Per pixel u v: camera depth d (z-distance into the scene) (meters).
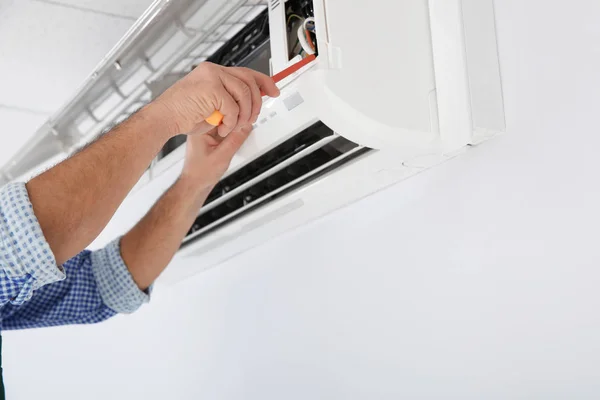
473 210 1.22
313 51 1.12
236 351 1.79
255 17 1.50
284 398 1.60
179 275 2.01
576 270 1.04
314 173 1.38
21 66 2.13
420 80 1.13
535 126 1.12
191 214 1.37
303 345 1.58
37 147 1.96
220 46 1.61
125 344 2.27
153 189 1.64
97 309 1.38
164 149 1.68
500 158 1.18
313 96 1.04
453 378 1.21
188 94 0.96
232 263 1.88
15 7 1.88
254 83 1.00
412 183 1.36
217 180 1.33
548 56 1.11
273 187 1.49
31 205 0.82
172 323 2.07
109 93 1.68
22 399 2.80
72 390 2.51
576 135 1.06
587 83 1.05
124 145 0.90
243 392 1.73
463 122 1.12
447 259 1.26
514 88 1.16
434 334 1.27
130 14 1.89
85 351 2.48
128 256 1.37
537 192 1.11
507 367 1.12
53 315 1.36
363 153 1.28
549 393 1.05
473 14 1.17
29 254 0.80
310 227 1.63
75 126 1.84
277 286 1.70
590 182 1.03
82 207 0.85
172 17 1.44
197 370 1.92
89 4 1.86
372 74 1.08
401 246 1.37
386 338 1.37
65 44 2.03
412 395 1.29
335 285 1.52
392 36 1.12
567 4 1.09
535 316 1.09
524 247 1.12
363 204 1.48
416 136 1.12
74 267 1.38
